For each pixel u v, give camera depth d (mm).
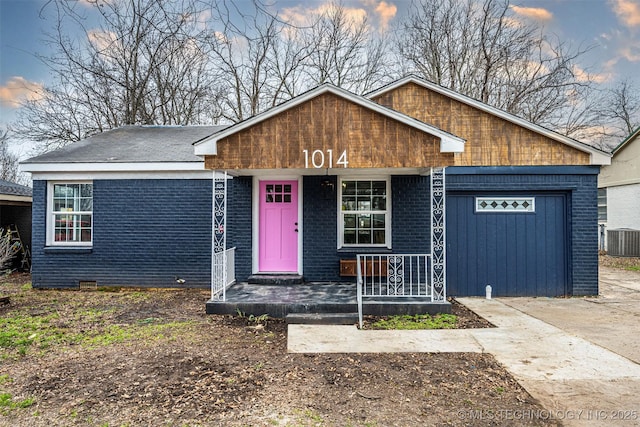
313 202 8625
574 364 4500
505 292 8523
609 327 6012
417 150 6367
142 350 4973
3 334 5656
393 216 8531
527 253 8523
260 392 3783
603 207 17406
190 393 3744
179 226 9086
